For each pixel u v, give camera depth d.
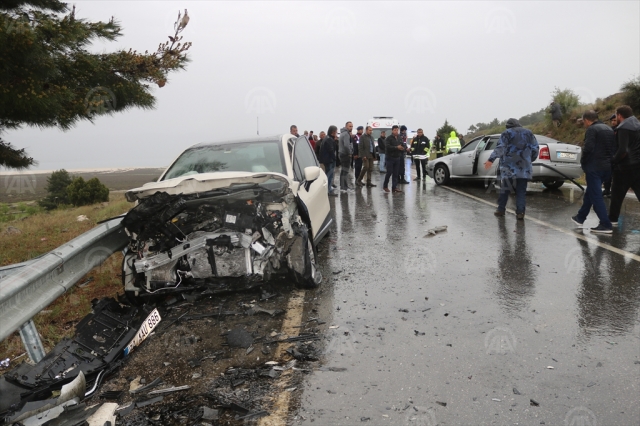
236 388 3.21
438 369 3.37
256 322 4.36
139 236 4.73
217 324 4.37
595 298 4.71
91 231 4.71
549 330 3.99
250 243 4.62
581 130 24.44
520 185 8.91
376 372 3.35
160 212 4.52
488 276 5.56
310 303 4.82
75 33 6.62
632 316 4.23
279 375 3.36
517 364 3.41
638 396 2.96
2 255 7.82
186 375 3.44
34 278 3.48
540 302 4.66
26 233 10.31
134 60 7.38
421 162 17.50
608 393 3.00
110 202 20.39
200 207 4.78
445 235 7.91
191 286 4.82
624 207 10.04
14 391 3.10
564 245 6.91
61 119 6.67
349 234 8.36
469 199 12.21
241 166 5.75
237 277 4.86
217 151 6.14
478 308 4.55
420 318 4.33
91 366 3.50
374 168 25.25
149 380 3.40
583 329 3.99
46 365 3.41
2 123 6.88
